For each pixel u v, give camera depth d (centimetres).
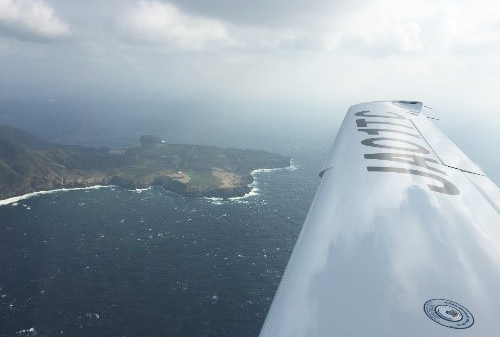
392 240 1169
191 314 14850
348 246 1136
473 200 1513
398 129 2297
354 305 889
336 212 1347
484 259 1106
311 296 924
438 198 1484
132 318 14550
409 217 1313
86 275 17988
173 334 13600
